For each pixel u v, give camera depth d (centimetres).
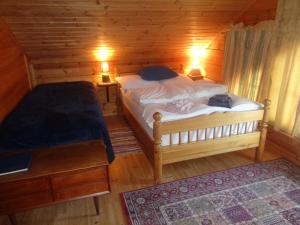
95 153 187
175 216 189
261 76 306
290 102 274
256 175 241
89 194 181
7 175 161
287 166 257
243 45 330
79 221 187
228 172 247
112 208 200
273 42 283
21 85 325
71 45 348
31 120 227
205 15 333
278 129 292
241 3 323
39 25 293
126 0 274
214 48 410
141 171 253
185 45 413
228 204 201
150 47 394
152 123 224
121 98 395
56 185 170
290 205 198
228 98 250
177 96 288
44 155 186
